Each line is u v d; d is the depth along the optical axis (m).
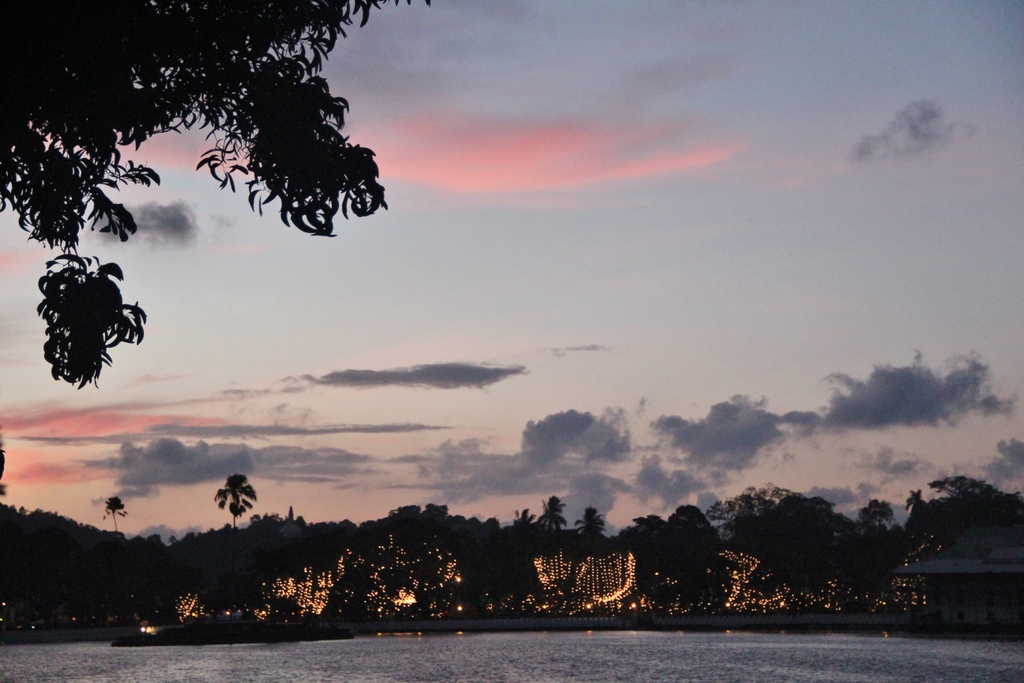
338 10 16.05
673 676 81.44
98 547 177.88
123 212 17.09
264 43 15.83
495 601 181.62
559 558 178.12
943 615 137.00
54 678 87.31
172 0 15.60
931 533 188.62
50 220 17.23
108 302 17.17
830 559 177.00
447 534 182.62
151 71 15.81
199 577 199.25
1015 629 122.75
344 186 15.94
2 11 14.34
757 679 78.12
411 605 177.38
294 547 166.00
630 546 199.88
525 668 90.31
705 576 173.00
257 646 130.25
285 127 15.65
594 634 151.38
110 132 16.30
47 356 17.30
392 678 82.75
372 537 181.00
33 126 16.52
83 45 15.14
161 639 135.25
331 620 171.12
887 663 89.31
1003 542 140.12
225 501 165.38
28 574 165.00
